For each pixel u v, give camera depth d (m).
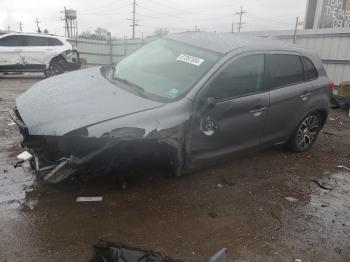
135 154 3.60
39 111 3.57
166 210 3.69
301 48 5.46
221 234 3.39
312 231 3.59
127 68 4.63
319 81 5.53
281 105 4.84
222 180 4.52
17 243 3.01
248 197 4.15
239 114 4.25
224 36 4.98
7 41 13.98
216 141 4.09
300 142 5.61
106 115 3.39
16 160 4.55
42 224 3.29
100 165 3.48
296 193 4.39
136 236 3.24
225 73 4.12
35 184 3.96
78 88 4.05
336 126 7.92
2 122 6.36
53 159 3.44
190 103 3.76
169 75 4.18
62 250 2.98
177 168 3.75
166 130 3.50
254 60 4.51
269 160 5.36
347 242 3.46
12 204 3.55
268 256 3.13
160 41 5.07
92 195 3.83
